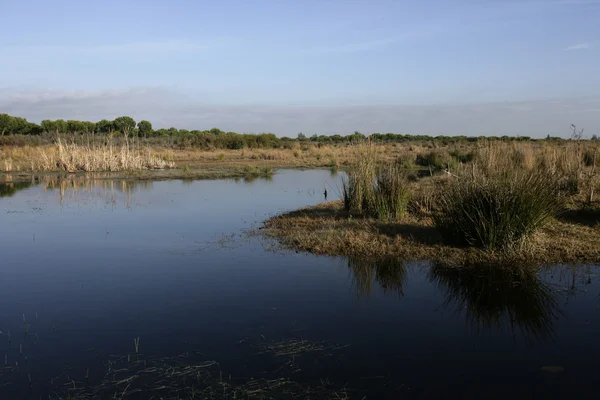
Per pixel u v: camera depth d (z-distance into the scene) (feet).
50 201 47.06
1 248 28.04
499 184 24.76
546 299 18.93
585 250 24.13
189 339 15.58
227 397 12.09
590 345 14.93
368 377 13.04
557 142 61.46
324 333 15.97
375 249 25.32
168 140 159.02
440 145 133.39
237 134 169.27
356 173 36.40
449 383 12.72
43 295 20.03
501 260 23.04
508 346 14.96
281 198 49.11
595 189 36.81
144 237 30.66
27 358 14.42
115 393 12.34
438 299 19.21
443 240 26.61
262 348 14.85
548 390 12.35
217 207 43.04
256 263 24.40
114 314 17.84
